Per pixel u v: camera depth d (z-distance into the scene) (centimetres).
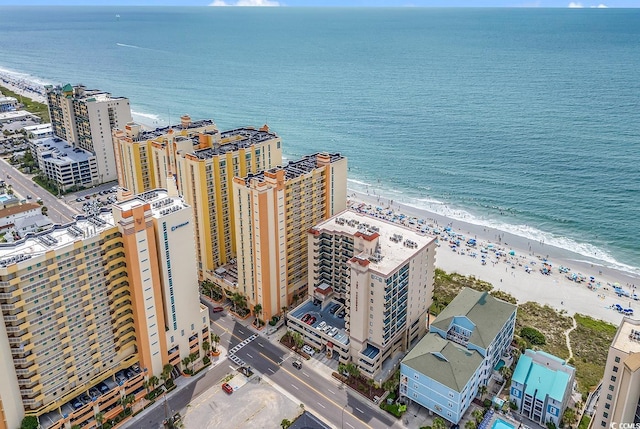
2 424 11462
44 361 11756
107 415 13088
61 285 11575
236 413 13538
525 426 12975
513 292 19462
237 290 17725
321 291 16450
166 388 14262
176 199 13950
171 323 14000
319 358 15538
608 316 18000
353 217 16812
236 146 19238
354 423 13200
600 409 11088
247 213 15825
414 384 13400
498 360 14912
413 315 15500
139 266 12625
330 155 18625
